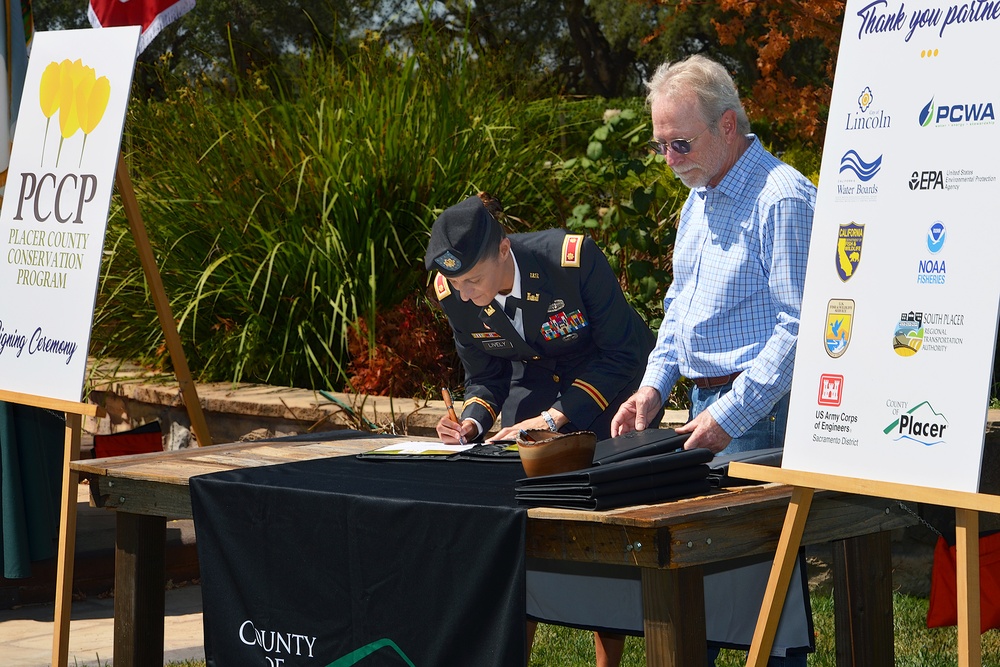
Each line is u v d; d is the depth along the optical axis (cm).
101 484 323
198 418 469
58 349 382
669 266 664
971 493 211
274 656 282
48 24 1405
